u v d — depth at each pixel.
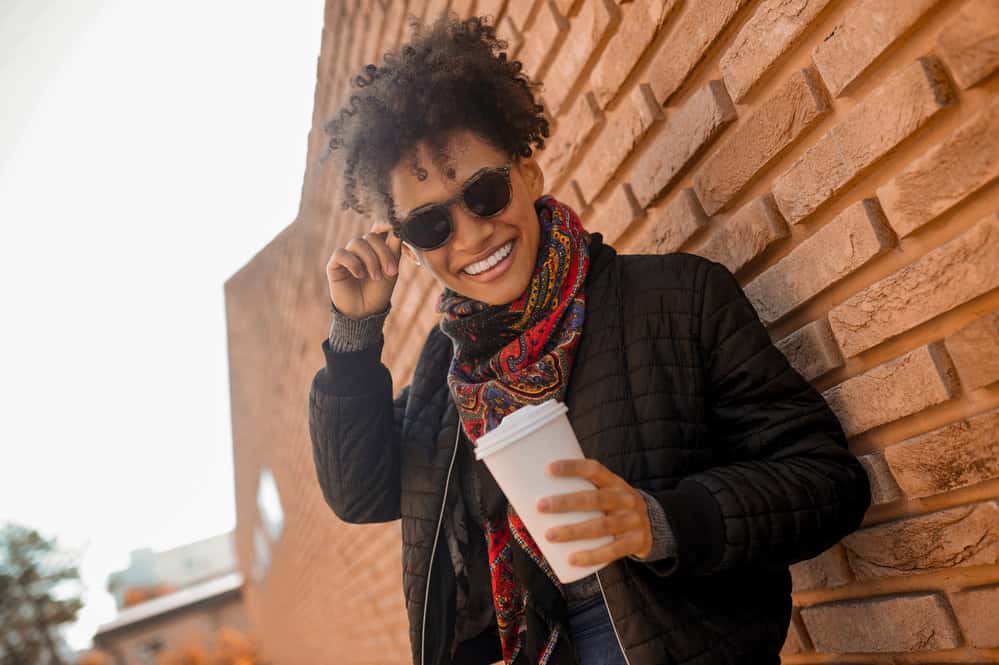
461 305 1.49
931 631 1.30
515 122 1.47
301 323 5.68
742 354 1.26
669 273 1.35
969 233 1.10
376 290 1.57
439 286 3.03
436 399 1.63
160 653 37.78
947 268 1.14
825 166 1.31
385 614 6.10
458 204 1.36
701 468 1.25
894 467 1.31
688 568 1.06
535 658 1.33
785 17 1.33
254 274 6.75
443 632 1.49
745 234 1.54
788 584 1.30
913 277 1.20
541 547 0.99
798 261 1.42
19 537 38.91
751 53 1.42
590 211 2.12
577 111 2.02
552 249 1.41
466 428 1.41
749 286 1.56
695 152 1.62
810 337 1.43
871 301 1.28
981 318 1.12
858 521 1.21
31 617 37.75
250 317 7.61
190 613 38.47
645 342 1.30
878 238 1.25
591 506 0.96
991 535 1.18
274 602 18.58
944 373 1.19
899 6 1.12
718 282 1.32
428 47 1.48
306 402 6.58
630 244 1.98
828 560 1.50
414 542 1.52
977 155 1.07
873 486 1.36
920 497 1.28
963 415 1.20
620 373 1.30
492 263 1.39
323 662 12.27
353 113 1.46
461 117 1.38
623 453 1.25
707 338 1.28
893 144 1.18
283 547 12.84
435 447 1.56
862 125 1.23
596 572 1.21
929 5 1.08
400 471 1.65
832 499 1.14
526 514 0.98
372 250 1.55
